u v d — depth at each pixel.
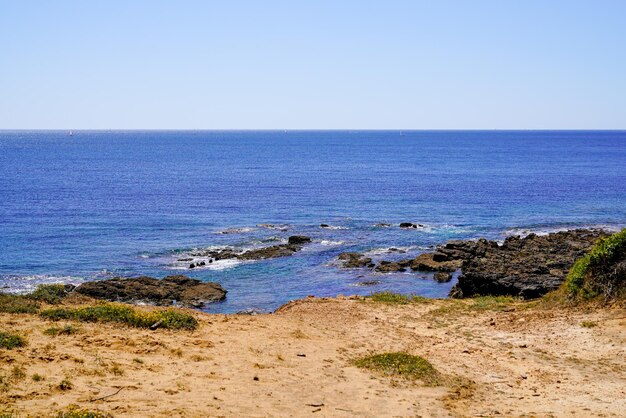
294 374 13.55
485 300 25.73
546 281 29.55
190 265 41.62
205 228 56.94
